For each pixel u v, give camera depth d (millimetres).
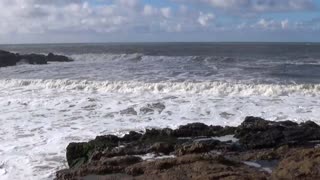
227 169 7762
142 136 10578
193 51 58031
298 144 9672
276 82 22016
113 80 22875
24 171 9141
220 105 15930
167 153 9406
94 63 36875
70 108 15797
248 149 9539
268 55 45688
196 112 14922
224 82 20938
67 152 9625
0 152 10516
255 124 10883
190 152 9195
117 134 12031
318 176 7129
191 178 7434
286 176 7309
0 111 15445
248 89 18766
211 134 10672
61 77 25562
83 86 20172
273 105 15914
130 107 15672
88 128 12922
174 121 13727
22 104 16547
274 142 9688
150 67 31141
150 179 7613
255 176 7367
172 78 23625
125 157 8797
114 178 7977
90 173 8312
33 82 21891
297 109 15203
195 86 19359
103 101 16844
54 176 8766
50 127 13125
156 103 16172
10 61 37250
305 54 48250
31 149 10766
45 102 16750
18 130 12781
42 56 40781
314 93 18328
